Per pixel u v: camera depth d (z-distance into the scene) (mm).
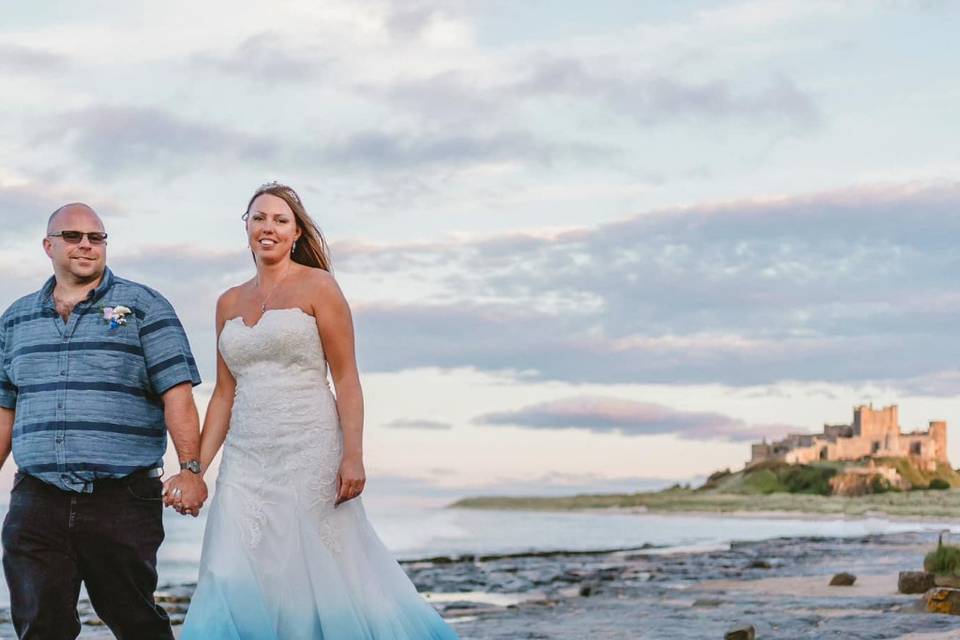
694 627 11500
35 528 5629
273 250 5934
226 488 5746
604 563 28453
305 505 5695
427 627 5875
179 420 5852
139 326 5871
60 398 5699
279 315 5812
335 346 5906
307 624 5594
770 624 11273
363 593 5738
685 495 199625
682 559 29688
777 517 136750
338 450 5840
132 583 5754
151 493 5816
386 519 84625
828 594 14875
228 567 5547
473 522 92750
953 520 110750
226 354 5887
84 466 5641
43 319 5832
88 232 5816
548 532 70438
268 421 5750
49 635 5641
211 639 5359
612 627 11773
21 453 5703
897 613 11383
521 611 14234
